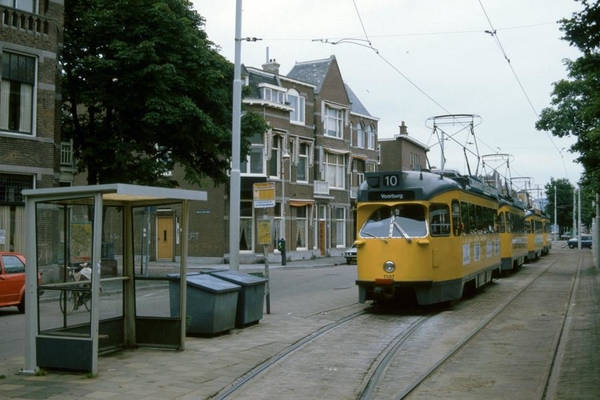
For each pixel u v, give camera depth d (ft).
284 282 83.51
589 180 78.54
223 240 125.18
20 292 52.95
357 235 52.01
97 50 80.79
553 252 199.41
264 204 49.98
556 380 28.19
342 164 159.74
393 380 28.60
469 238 60.59
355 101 175.11
